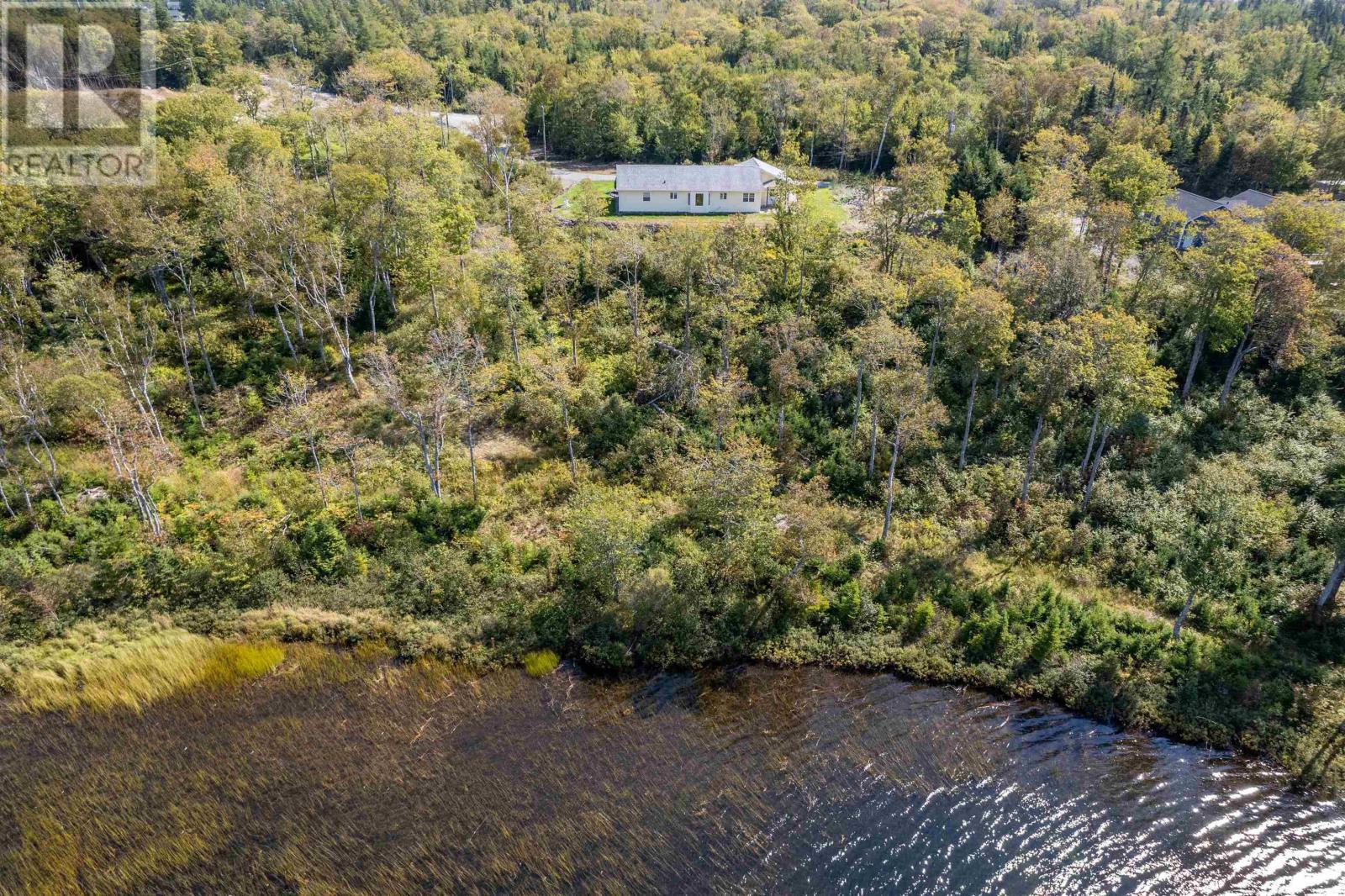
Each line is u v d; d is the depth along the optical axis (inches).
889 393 1736.0
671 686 1406.3
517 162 3174.2
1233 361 2110.0
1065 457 1925.4
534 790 1178.0
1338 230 2091.5
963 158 2952.8
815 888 1030.4
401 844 1089.4
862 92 3937.0
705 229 2532.0
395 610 1533.0
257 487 1784.0
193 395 1969.7
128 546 1621.6
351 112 3159.5
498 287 2186.3
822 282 2436.0
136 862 1067.3
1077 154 2797.7
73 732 1288.1
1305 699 1325.0
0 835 1107.9
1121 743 1284.4
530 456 1937.7
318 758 1236.5
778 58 4709.6
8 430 1840.6
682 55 4643.2
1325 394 2003.0
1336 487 1724.9
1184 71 4229.8
